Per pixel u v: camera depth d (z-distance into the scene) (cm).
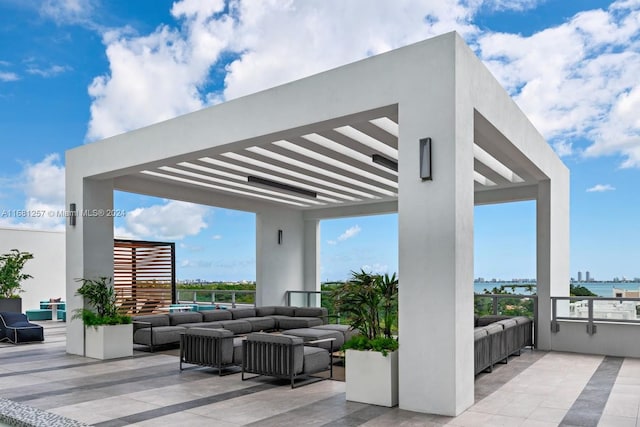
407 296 629
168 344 1177
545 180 1130
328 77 712
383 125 831
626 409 622
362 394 656
